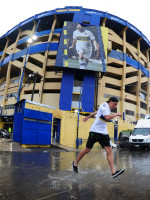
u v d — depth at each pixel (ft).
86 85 117.08
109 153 10.97
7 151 27.30
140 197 7.80
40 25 153.48
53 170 13.76
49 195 7.66
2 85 157.58
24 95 128.36
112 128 93.66
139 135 46.73
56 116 50.78
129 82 142.92
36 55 133.59
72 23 123.34
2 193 7.63
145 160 23.77
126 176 12.59
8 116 127.54
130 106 140.05
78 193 8.17
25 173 11.96
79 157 12.01
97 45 120.47
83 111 112.06
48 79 131.75
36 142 40.65
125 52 144.66
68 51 116.98
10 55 152.35
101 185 9.78
